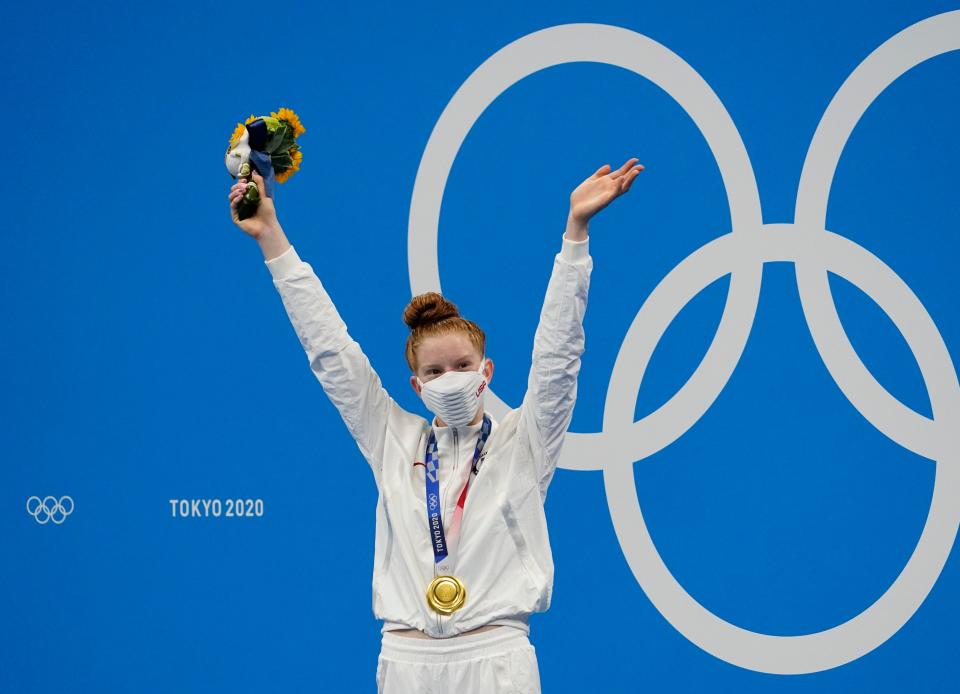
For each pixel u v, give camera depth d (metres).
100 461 13.33
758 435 12.73
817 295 12.72
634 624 12.75
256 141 8.55
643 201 12.93
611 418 12.88
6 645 13.35
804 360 12.71
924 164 12.69
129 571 13.25
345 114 13.20
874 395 12.63
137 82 13.42
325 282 13.13
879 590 12.59
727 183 12.83
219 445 13.18
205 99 13.36
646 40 12.91
